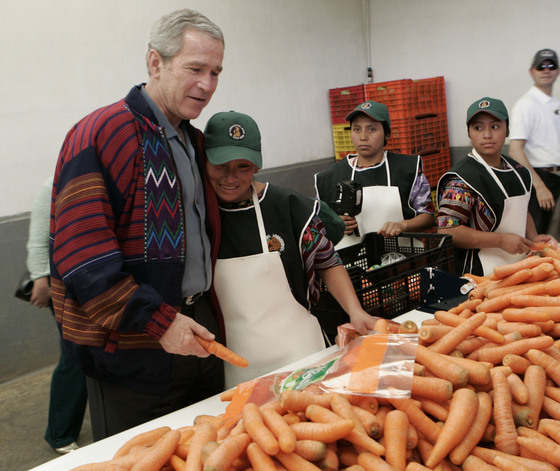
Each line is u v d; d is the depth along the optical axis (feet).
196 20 5.20
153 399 5.69
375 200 10.37
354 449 3.97
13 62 12.47
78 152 5.03
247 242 6.15
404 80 17.28
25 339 12.91
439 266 7.93
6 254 12.48
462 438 3.98
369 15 20.97
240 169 5.79
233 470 3.79
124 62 14.25
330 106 19.93
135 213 5.23
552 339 4.88
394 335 4.85
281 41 18.26
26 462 9.75
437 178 18.97
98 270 4.86
